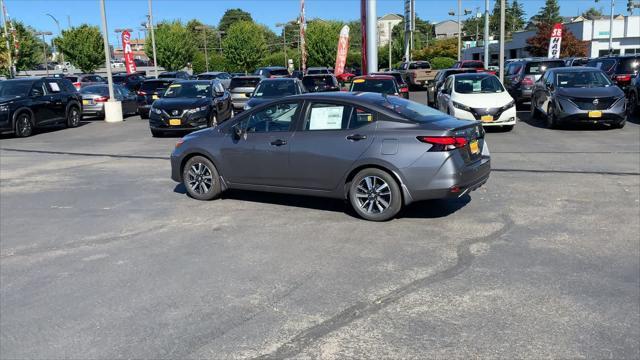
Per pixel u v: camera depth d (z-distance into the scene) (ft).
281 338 12.59
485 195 25.58
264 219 22.44
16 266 17.74
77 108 65.98
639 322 12.92
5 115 53.88
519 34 201.16
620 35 171.01
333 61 203.51
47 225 22.54
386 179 20.97
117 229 21.67
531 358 11.48
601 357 11.48
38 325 13.53
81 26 185.88
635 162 32.83
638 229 20.03
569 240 18.92
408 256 17.67
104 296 15.15
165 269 17.10
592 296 14.37
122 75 119.85
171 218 23.03
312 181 22.54
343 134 21.67
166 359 11.82
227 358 11.79
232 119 24.79
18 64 189.16
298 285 15.58
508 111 46.80
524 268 16.42
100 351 12.22
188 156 25.82
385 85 54.60
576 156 35.42
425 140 20.25
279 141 23.03
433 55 240.73
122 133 57.26
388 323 13.16
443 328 12.85
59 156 41.98
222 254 18.35
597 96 46.24
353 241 19.33
